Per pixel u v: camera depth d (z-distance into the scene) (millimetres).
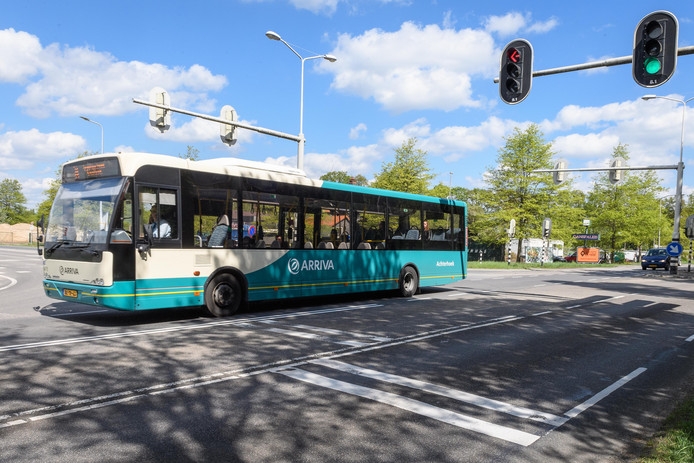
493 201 42094
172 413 4848
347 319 10625
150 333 8656
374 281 13797
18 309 11602
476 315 11508
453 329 9617
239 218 10750
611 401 5641
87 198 9406
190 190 9930
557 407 5367
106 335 8422
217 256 10328
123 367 6398
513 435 4562
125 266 8938
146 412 4855
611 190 49656
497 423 4840
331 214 12695
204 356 7062
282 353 7355
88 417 4691
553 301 14766
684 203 92500
